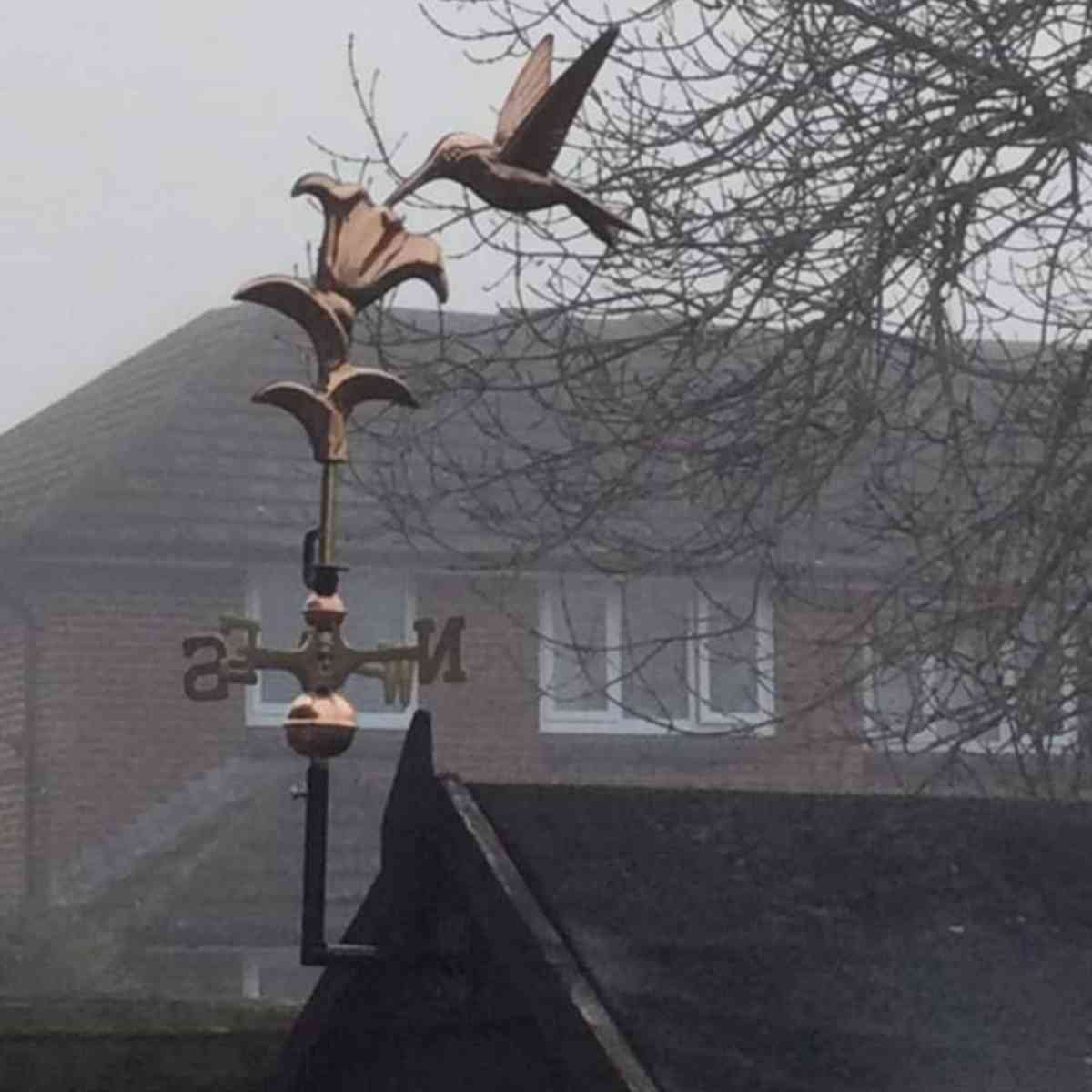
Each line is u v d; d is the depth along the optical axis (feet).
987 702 43.29
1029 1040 15.07
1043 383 44.50
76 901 87.81
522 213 17.74
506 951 15.62
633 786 17.30
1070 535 43.16
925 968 15.61
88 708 92.02
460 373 43.09
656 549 48.67
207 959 85.66
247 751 93.04
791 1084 14.35
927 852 16.97
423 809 16.81
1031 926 16.34
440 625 17.92
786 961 15.53
